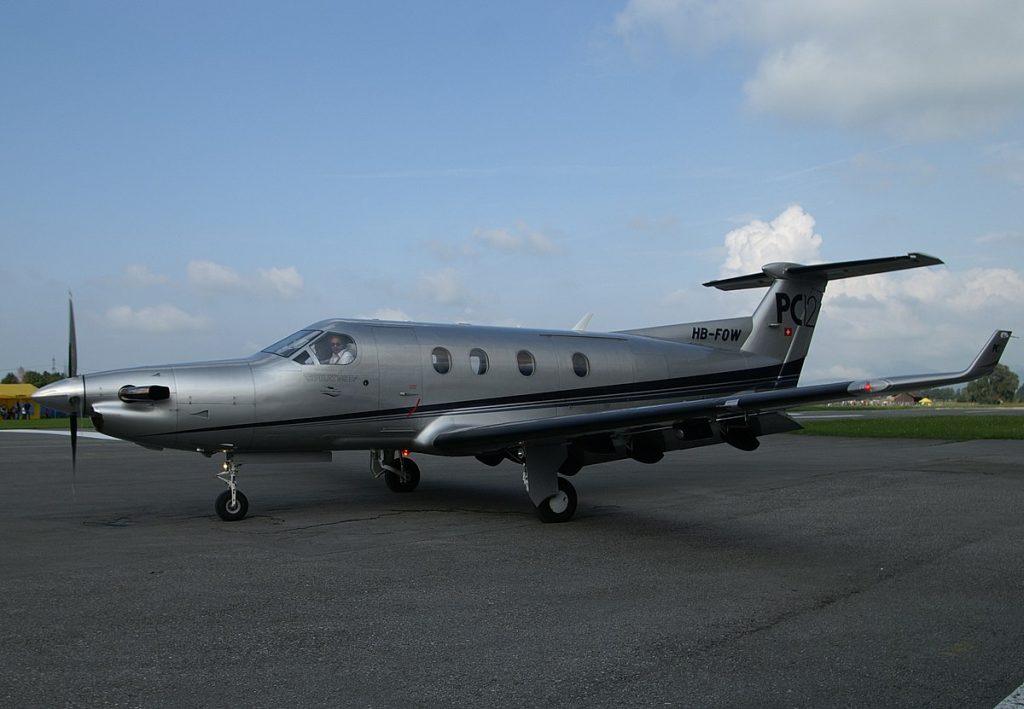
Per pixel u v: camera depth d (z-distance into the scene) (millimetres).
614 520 8797
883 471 13414
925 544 7305
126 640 4539
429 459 16531
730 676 4000
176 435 8750
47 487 11961
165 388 8664
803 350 13453
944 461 15094
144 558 6754
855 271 12750
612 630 4766
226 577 6074
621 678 3979
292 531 8156
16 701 3645
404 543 7492
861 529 8086
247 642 4520
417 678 3979
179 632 4695
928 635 4652
